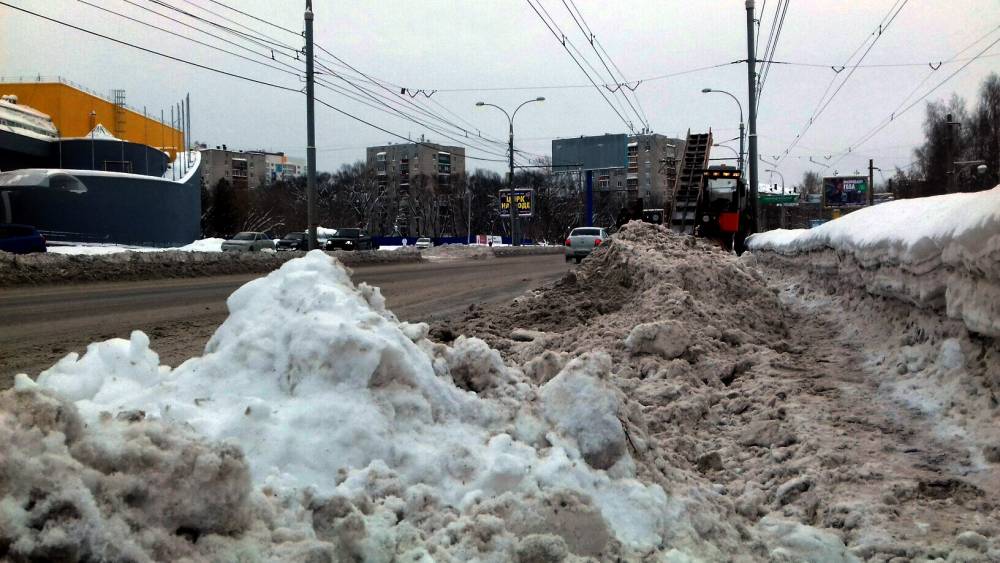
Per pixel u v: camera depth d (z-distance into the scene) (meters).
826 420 4.93
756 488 4.03
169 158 58.62
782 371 6.39
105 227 42.00
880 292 7.05
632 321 7.90
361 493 2.64
